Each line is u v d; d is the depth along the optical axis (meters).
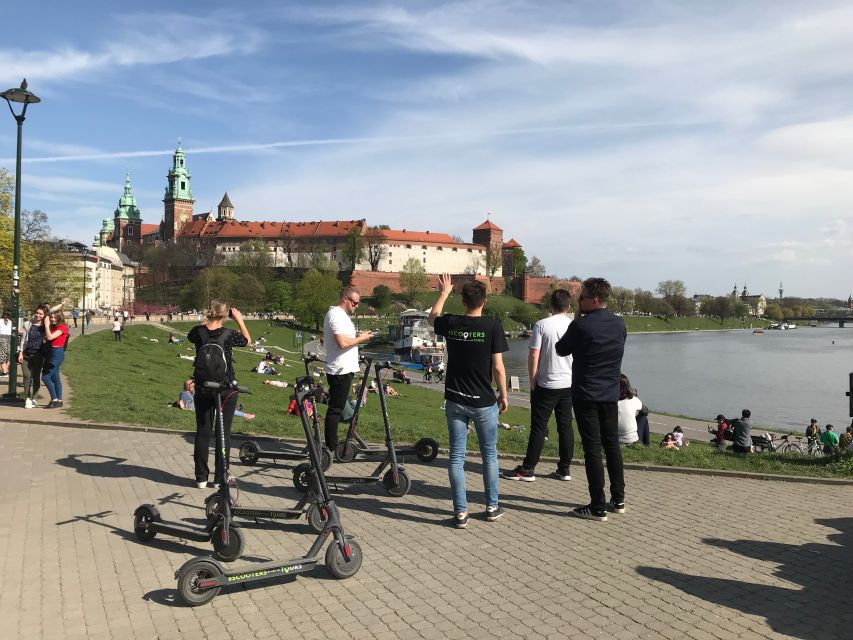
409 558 6.62
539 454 9.70
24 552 6.63
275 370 43.53
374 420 14.17
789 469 10.24
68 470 9.78
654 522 7.80
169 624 5.20
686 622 5.25
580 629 5.13
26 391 15.09
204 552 6.71
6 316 21.66
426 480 9.61
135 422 13.44
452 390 7.61
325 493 6.19
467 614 5.39
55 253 71.12
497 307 188.25
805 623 5.24
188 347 56.78
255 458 10.25
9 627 5.09
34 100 17.48
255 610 5.46
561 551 6.83
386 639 4.97
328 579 6.11
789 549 6.91
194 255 179.88
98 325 69.75
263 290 137.38
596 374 7.84
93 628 5.11
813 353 128.62
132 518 7.70
